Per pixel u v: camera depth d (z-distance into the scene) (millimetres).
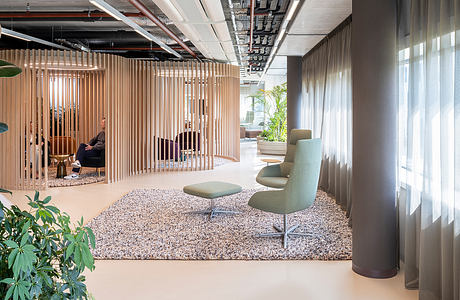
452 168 2795
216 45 9664
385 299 3123
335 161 6379
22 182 7641
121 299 3096
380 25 3523
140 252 4031
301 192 4297
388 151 3551
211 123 10453
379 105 3545
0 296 1409
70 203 6410
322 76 7441
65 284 1605
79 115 10594
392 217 3572
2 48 11523
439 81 3004
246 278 3512
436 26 3014
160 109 10273
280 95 14375
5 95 7625
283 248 4176
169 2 6184
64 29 10758
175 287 3320
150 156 10070
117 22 9922
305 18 5891
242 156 13602
